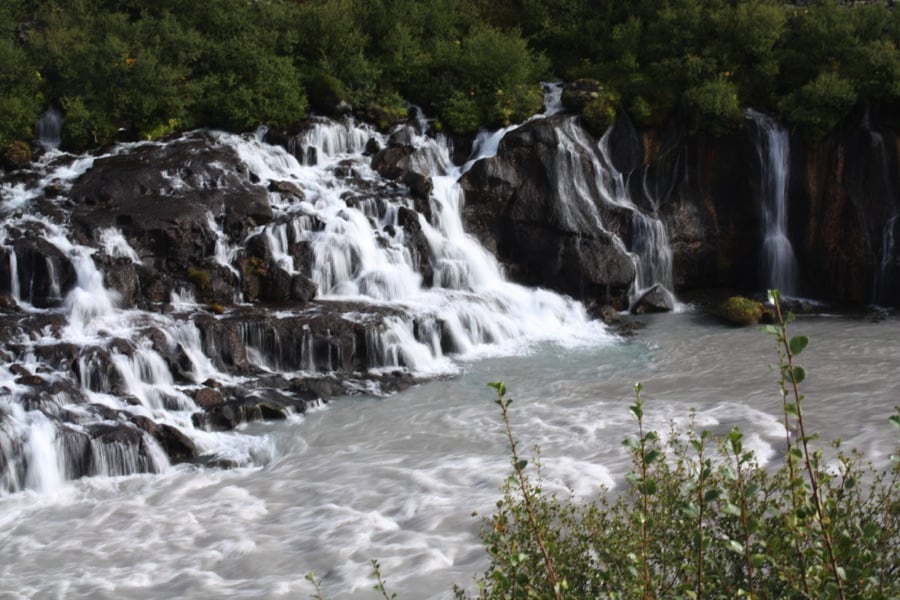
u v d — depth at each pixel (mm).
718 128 23500
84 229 19234
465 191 22688
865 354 18562
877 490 11445
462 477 13273
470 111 24766
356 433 15172
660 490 7879
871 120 23156
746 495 5562
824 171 23219
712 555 6383
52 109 23641
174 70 23984
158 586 10797
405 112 25234
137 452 14016
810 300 23422
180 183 21062
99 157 22125
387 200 21734
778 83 24969
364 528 11875
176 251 19562
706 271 24031
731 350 19078
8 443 13547
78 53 23969
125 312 18062
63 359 15734
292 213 20891
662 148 24219
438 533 11648
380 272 20406
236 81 24641
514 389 17047
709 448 13680
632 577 5984
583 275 22219
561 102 24953
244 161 22359
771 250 23688
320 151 23594
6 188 20844
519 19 29656
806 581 5332
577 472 13117
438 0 28734
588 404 16109
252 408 15680
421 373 17969
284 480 13539
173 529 12172
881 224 22797
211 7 26469
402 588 10422
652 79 25125
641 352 19141
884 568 6633
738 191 23797
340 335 17938
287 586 10609
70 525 12398
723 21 25406
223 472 13984
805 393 16266
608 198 23641
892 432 14164
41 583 10914
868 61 23438
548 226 22609
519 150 23078
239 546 11602
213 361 17406
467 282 21547
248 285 19625
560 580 6359
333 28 26359
